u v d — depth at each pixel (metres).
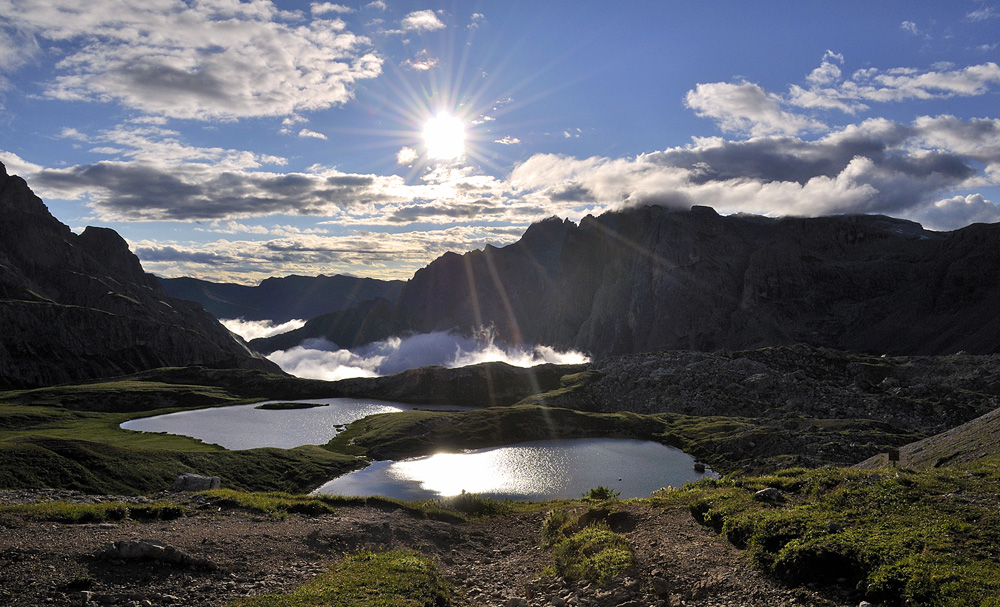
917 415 159.38
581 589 23.30
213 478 49.19
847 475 30.55
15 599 20.22
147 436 151.50
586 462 135.25
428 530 37.00
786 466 113.81
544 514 41.34
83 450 92.19
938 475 29.16
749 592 20.25
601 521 33.12
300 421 194.00
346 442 159.00
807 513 25.00
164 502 37.97
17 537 26.28
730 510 28.36
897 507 24.81
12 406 184.25
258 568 26.25
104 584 22.14
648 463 134.00
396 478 120.06
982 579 17.11
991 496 24.98
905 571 18.17
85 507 32.31
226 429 173.75
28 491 41.00
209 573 24.84
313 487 111.88
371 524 36.06
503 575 28.47
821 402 178.38
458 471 126.56
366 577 24.08
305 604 20.78
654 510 33.44
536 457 140.88
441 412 190.50
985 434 50.78
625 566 24.06
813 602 18.59
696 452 143.62
